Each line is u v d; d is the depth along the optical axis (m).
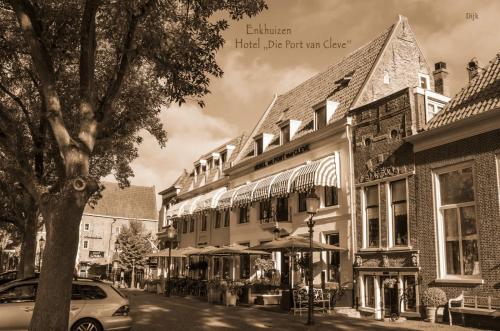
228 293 21.05
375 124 19.45
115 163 21.62
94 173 21.48
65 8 12.23
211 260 34.56
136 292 32.72
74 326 10.67
